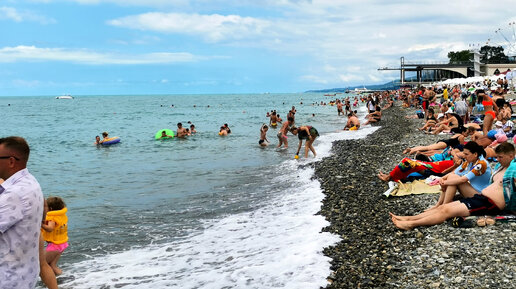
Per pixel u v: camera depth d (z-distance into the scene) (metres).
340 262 6.04
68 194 11.66
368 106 38.59
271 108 76.12
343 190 10.50
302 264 6.04
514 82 46.47
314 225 7.94
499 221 6.67
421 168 9.76
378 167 13.09
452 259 5.68
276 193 11.02
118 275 6.15
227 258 6.61
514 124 17.50
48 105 116.94
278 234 7.62
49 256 6.05
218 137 26.17
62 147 23.64
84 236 8.02
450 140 11.96
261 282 5.56
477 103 26.19
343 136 24.12
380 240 6.82
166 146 22.48
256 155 18.25
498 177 6.96
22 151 3.52
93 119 52.66
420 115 31.27
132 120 49.22
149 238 7.84
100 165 16.81
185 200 10.71
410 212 8.20
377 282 5.32
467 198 7.00
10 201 3.35
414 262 5.79
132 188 12.33
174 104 111.81
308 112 56.16
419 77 109.88
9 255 3.42
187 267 6.35
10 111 80.00
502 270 5.18
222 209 9.73
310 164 14.84
